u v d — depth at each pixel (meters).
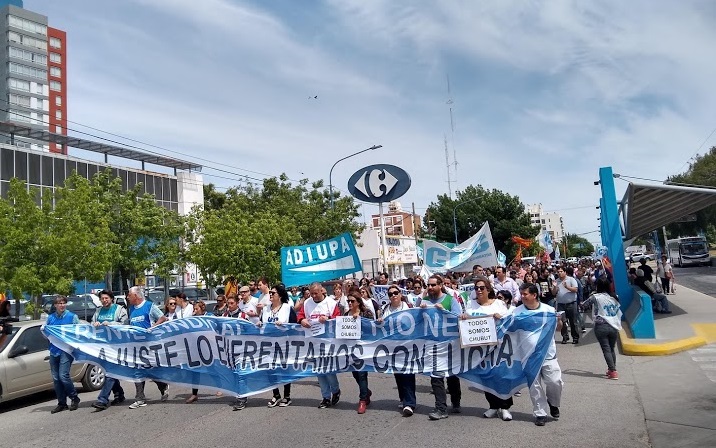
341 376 11.86
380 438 7.03
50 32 116.88
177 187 50.66
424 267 22.94
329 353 8.76
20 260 17.88
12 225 18.22
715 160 62.94
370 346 8.48
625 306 15.80
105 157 47.44
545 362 7.28
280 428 7.77
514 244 61.88
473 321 7.72
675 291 27.84
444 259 23.56
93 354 9.95
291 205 38.56
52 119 115.81
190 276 40.69
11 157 37.62
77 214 20.94
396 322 8.35
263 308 10.04
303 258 17.55
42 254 18.36
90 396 11.52
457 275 23.41
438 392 7.84
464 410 8.22
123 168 45.41
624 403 8.17
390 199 24.56
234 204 38.72
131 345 9.92
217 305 12.55
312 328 8.95
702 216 65.25
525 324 7.48
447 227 63.12
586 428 7.03
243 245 26.58
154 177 48.28
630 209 17.83
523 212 63.28
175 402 10.03
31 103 112.38
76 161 41.91
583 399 8.49
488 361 7.68
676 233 73.56
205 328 9.61
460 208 62.88
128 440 7.71
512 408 8.20
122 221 29.56
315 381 11.41
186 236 31.22
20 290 17.12
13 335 10.89
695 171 64.06
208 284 27.64
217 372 9.48
